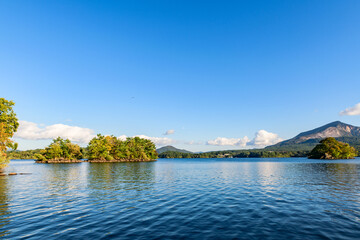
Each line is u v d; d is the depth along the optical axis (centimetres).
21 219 1435
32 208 1733
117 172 5612
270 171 5625
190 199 2061
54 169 7069
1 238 1104
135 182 3431
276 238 1079
